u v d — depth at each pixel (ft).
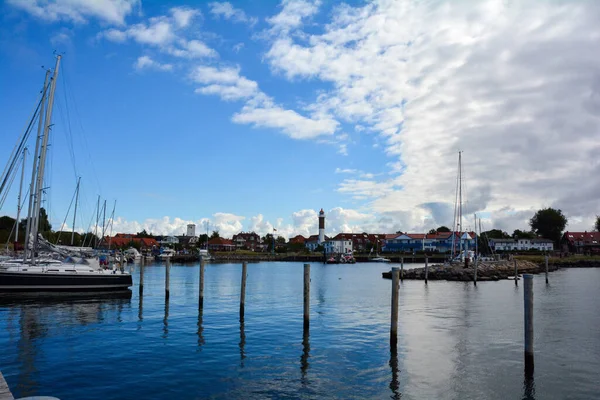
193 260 476.13
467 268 220.64
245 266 90.33
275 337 71.77
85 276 120.37
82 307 103.04
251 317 91.50
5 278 109.29
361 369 54.34
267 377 50.98
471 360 58.23
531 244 540.52
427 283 187.21
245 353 61.36
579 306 110.01
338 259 464.65
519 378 51.08
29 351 61.31
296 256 529.86
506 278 217.36
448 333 75.36
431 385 48.65
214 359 58.13
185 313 95.96
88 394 44.93
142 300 118.32
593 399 45.01
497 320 88.58
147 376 50.80
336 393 46.06
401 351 63.00
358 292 149.07
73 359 57.36
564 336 72.79
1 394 36.73
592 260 362.33
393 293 64.69
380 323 85.20
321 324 83.76
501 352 62.34
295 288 163.63
